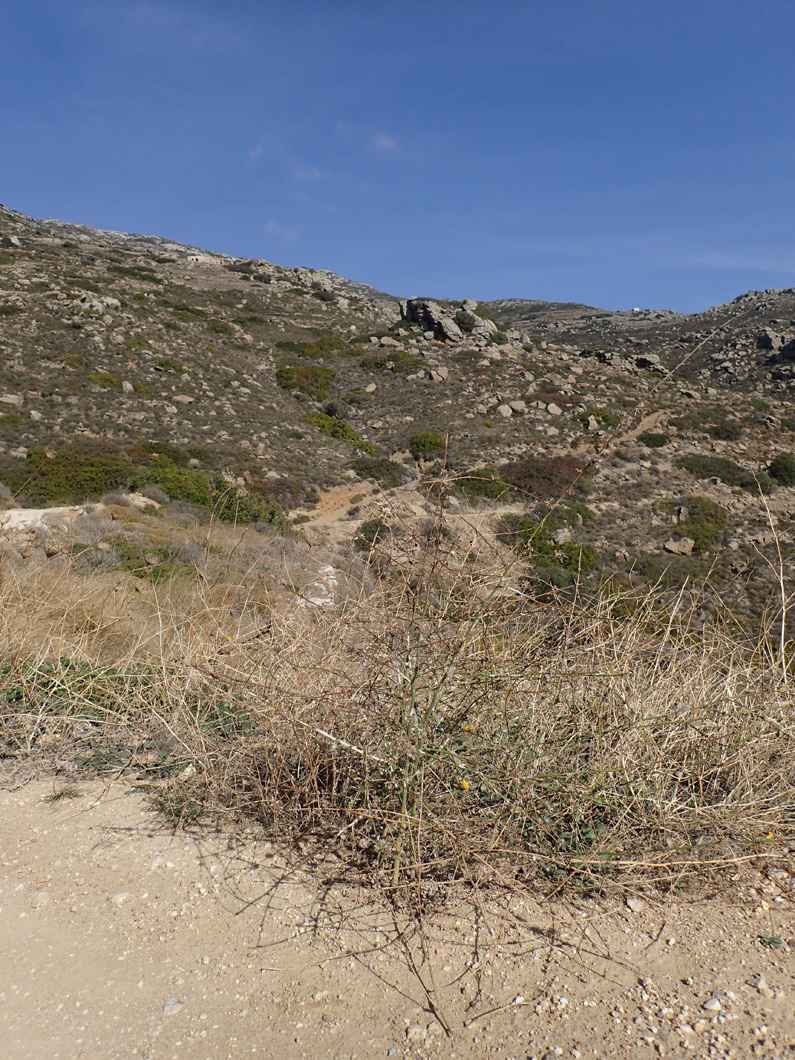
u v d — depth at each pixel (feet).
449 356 147.84
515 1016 5.28
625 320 325.01
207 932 6.42
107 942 6.32
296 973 5.89
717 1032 4.96
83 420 82.89
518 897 6.72
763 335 196.34
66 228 320.09
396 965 5.94
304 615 9.43
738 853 7.15
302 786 7.97
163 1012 5.51
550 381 128.98
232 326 147.74
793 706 8.46
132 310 136.98
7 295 123.24
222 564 13.83
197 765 9.29
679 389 124.06
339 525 48.34
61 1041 5.24
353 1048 5.09
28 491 55.26
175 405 99.66
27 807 8.61
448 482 8.34
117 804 8.67
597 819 7.52
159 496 57.88
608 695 8.11
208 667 9.35
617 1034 5.03
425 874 7.02
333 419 108.78
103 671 11.60
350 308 193.67
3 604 12.25
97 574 18.19
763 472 86.12
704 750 8.08
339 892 6.95
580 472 8.30
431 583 7.77
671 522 67.36
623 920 6.38
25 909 6.76
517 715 7.84
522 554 8.35
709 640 9.34
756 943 5.94
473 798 7.47
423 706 7.54
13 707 10.93
